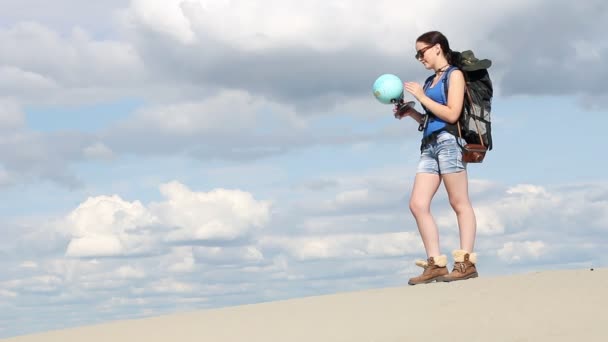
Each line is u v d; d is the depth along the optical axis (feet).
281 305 16.57
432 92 19.69
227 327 14.62
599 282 14.93
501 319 12.66
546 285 15.16
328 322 14.05
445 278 18.80
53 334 16.02
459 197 19.40
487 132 19.42
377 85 20.24
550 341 10.98
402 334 12.38
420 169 19.85
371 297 16.22
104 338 14.80
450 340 11.64
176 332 14.65
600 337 10.91
